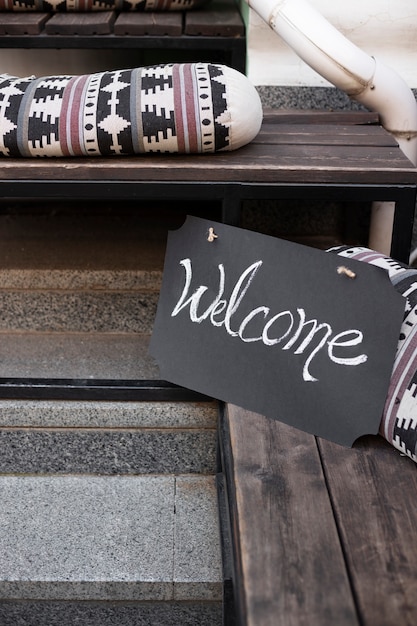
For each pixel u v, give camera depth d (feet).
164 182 5.30
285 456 4.52
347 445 4.61
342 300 4.83
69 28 6.98
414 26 6.96
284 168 5.25
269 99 7.27
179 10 7.71
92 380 6.14
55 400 6.10
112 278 6.98
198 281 5.39
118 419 6.07
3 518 5.85
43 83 5.48
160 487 6.18
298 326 4.96
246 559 3.69
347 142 5.93
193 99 5.24
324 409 4.74
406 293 4.79
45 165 5.28
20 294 7.01
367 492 4.21
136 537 5.71
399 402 4.47
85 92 5.33
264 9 6.22
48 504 5.99
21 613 5.60
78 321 7.13
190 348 5.33
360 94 6.46
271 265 5.11
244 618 3.41
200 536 5.72
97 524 5.82
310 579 3.57
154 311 7.09
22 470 6.31
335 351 4.79
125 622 5.61
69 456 6.25
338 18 6.95
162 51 8.69
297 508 4.06
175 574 5.42
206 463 6.26
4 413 6.08
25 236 7.73
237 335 5.17
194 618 5.61
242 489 4.22
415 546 3.79
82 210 8.36
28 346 6.93
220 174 5.26
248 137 5.50
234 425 4.84
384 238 7.25
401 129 6.60
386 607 3.41
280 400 4.91
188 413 6.04
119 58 8.65
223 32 7.06
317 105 7.27
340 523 3.95
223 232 5.32
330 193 5.32
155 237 7.75
